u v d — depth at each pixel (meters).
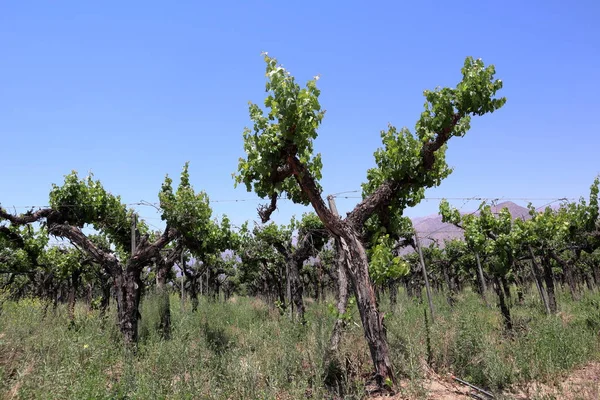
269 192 6.90
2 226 10.69
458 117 7.33
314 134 6.39
